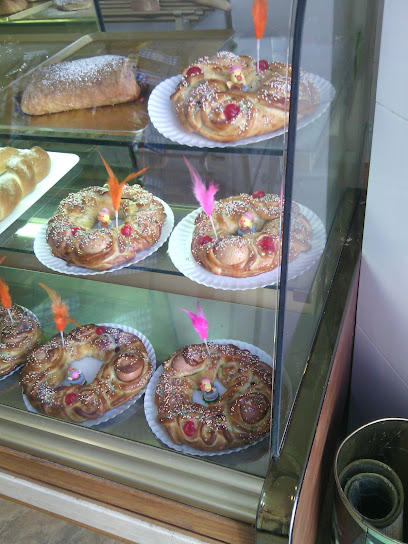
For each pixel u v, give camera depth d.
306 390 0.88
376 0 0.96
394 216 0.99
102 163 1.17
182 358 1.05
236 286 1.02
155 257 1.09
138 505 0.89
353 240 1.11
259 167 0.98
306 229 0.74
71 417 1.01
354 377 1.38
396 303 1.11
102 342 1.13
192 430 0.94
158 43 1.10
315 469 0.88
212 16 1.03
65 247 1.12
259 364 1.03
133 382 1.04
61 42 1.15
